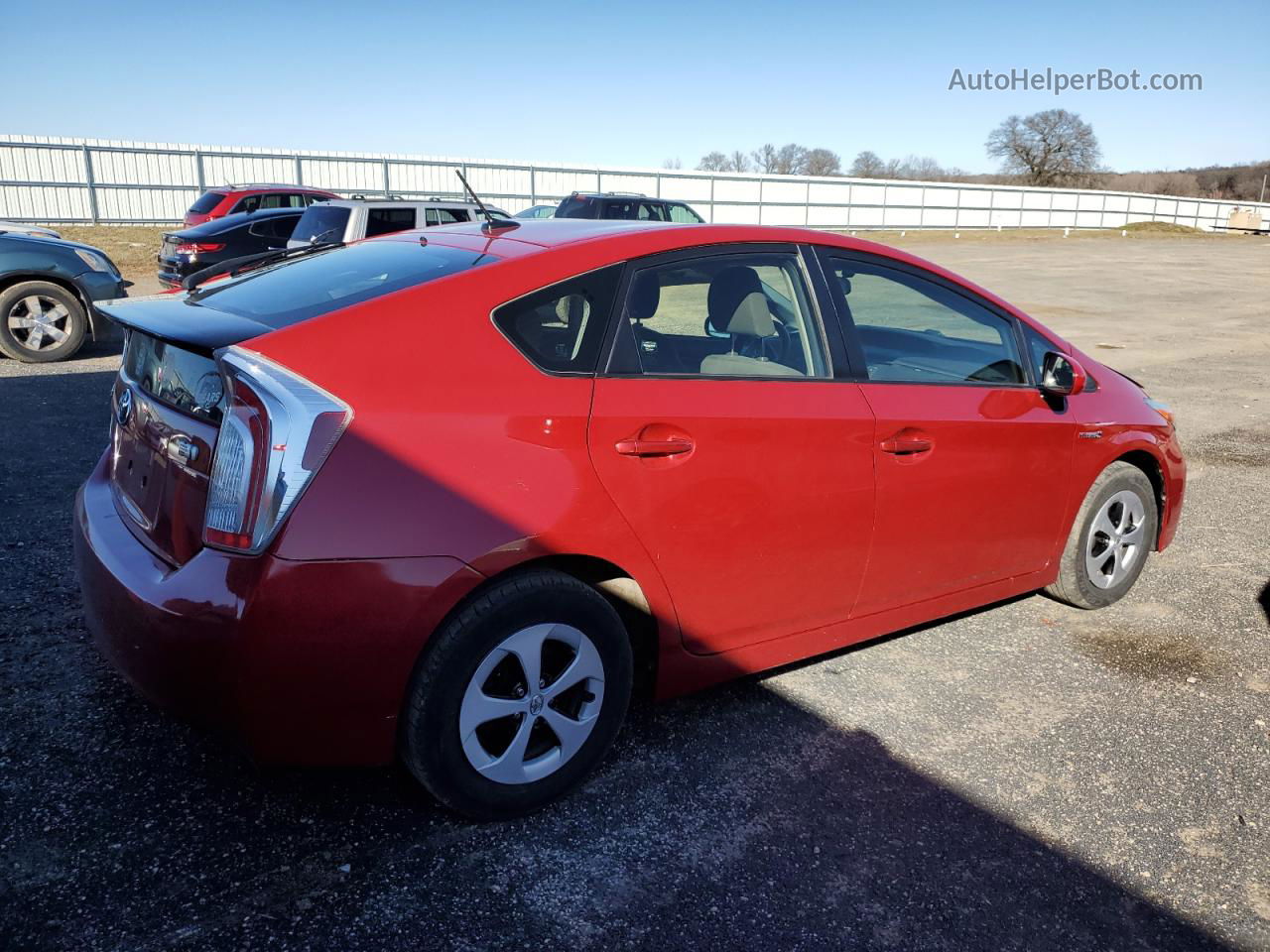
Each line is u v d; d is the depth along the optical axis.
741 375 2.88
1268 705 3.41
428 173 32.81
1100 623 4.09
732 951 2.18
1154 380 10.42
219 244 12.12
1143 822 2.72
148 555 2.49
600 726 2.70
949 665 3.63
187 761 2.77
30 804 2.54
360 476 2.22
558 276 2.63
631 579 2.76
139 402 2.71
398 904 2.26
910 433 3.16
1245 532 5.40
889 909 2.33
